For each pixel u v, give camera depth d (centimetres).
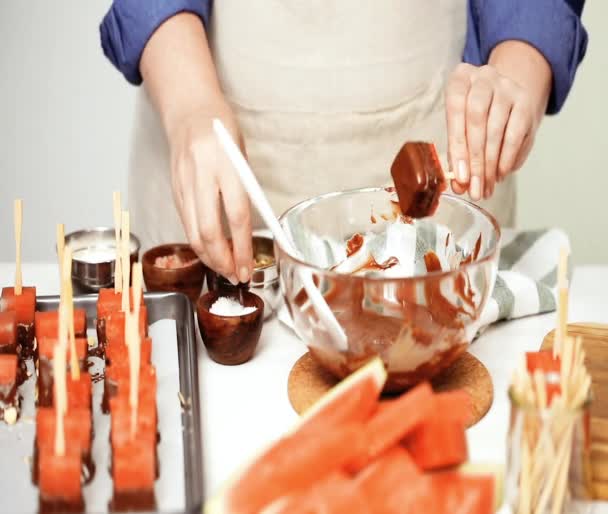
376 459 76
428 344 98
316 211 114
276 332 120
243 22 149
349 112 152
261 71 151
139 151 166
